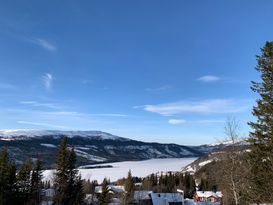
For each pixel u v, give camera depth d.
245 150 23.48
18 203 59.03
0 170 55.78
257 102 27.00
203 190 135.00
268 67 27.09
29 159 68.31
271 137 25.14
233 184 22.36
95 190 104.62
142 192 102.62
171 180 151.50
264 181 23.80
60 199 61.41
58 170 64.50
